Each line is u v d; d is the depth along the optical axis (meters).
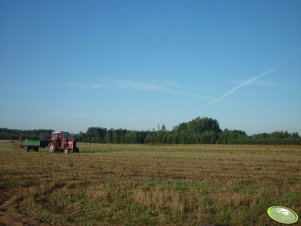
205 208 13.23
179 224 11.58
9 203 13.86
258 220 12.02
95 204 13.68
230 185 18.16
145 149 65.44
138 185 17.86
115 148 68.38
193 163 31.64
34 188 16.42
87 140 129.88
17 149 51.47
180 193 15.77
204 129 142.00
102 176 21.30
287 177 22.69
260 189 16.89
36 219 11.86
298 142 96.00
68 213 12.71
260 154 50.75
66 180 19.36
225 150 62.47
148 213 12.59
